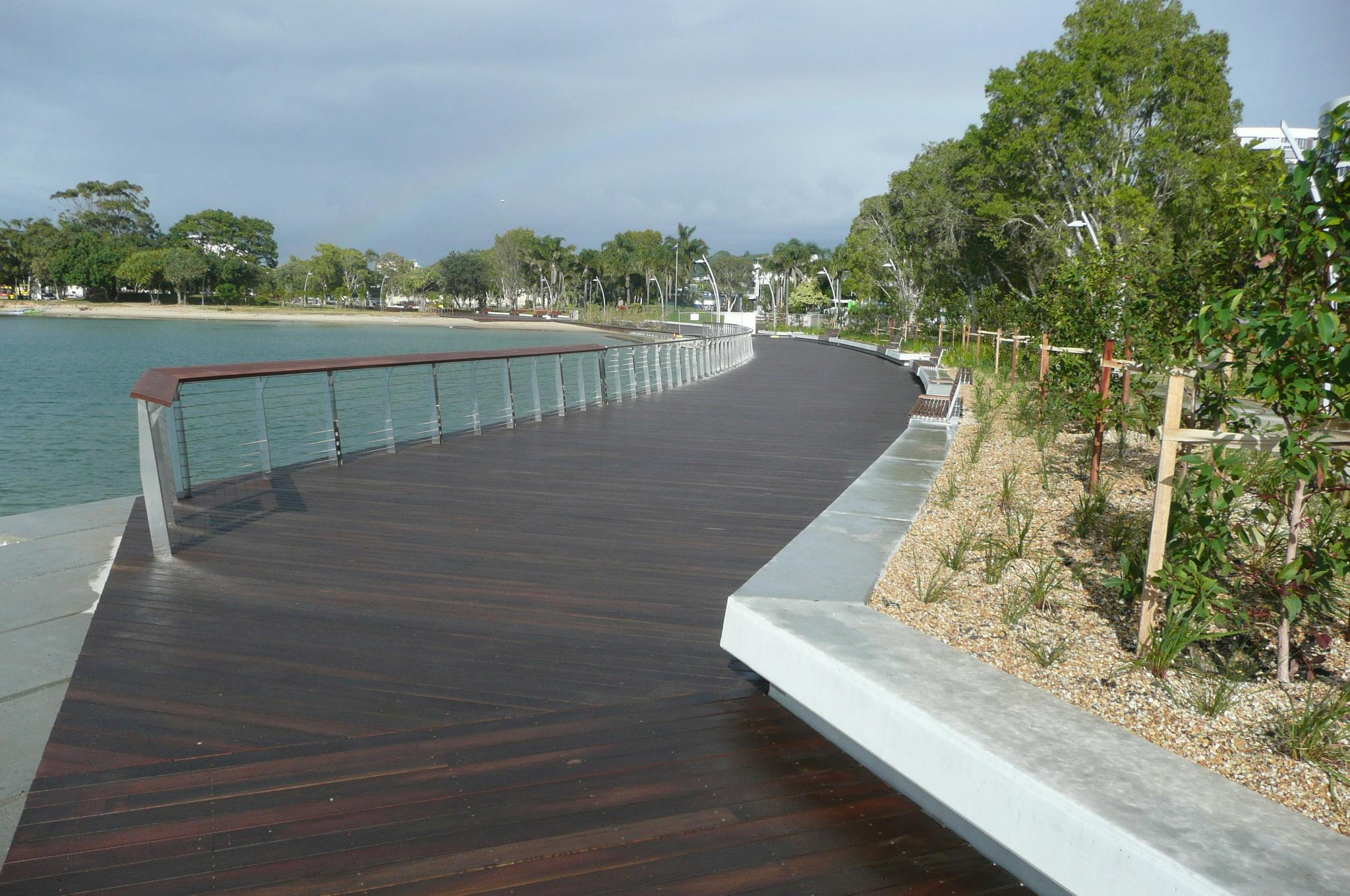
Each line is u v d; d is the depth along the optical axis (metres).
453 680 3.56
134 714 3.24
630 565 5.24
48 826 2.53
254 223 139.75
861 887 2.32
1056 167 32.47
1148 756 2.37
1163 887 1.92
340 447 8.82
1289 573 3.12
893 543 4.76
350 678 3.58
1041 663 3.26
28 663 3.71
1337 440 3.21
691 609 4.47
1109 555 4.74
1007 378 17.14
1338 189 3.00
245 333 80.12
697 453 9.56
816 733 3.15
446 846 2.44
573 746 3.02
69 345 55.88
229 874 2.31
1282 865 1.92
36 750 2.97
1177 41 30.12
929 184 41.91
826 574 4.04
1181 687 3.13
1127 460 7.51
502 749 2.99
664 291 118.06
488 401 19.28
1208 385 3.90
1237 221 5.21
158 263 116.50
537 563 5.28
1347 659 3.39
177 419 6.94
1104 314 8.57
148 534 5.84
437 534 5.95
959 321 33.38
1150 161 29.98
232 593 4.66
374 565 5.21
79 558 5.25
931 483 6.79
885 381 21.42
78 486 13.34
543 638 4.04
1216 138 29.81
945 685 2.74
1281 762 2.62
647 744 3.04
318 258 139.00
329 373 8.52
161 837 2.47
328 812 2.59
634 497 7.23
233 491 7.36
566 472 8.34
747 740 3.09
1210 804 2.15
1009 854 2.40
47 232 124.50
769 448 9.98
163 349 52.84
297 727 3.15
